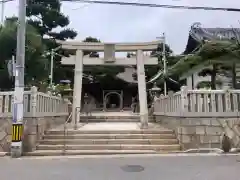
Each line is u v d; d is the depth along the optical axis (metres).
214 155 9.02
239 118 10.19
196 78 22.94
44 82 22.86
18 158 8.74
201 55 13.33
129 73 33.56
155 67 31.88
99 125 14.25
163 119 14.12
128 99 34.09
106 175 6.40
